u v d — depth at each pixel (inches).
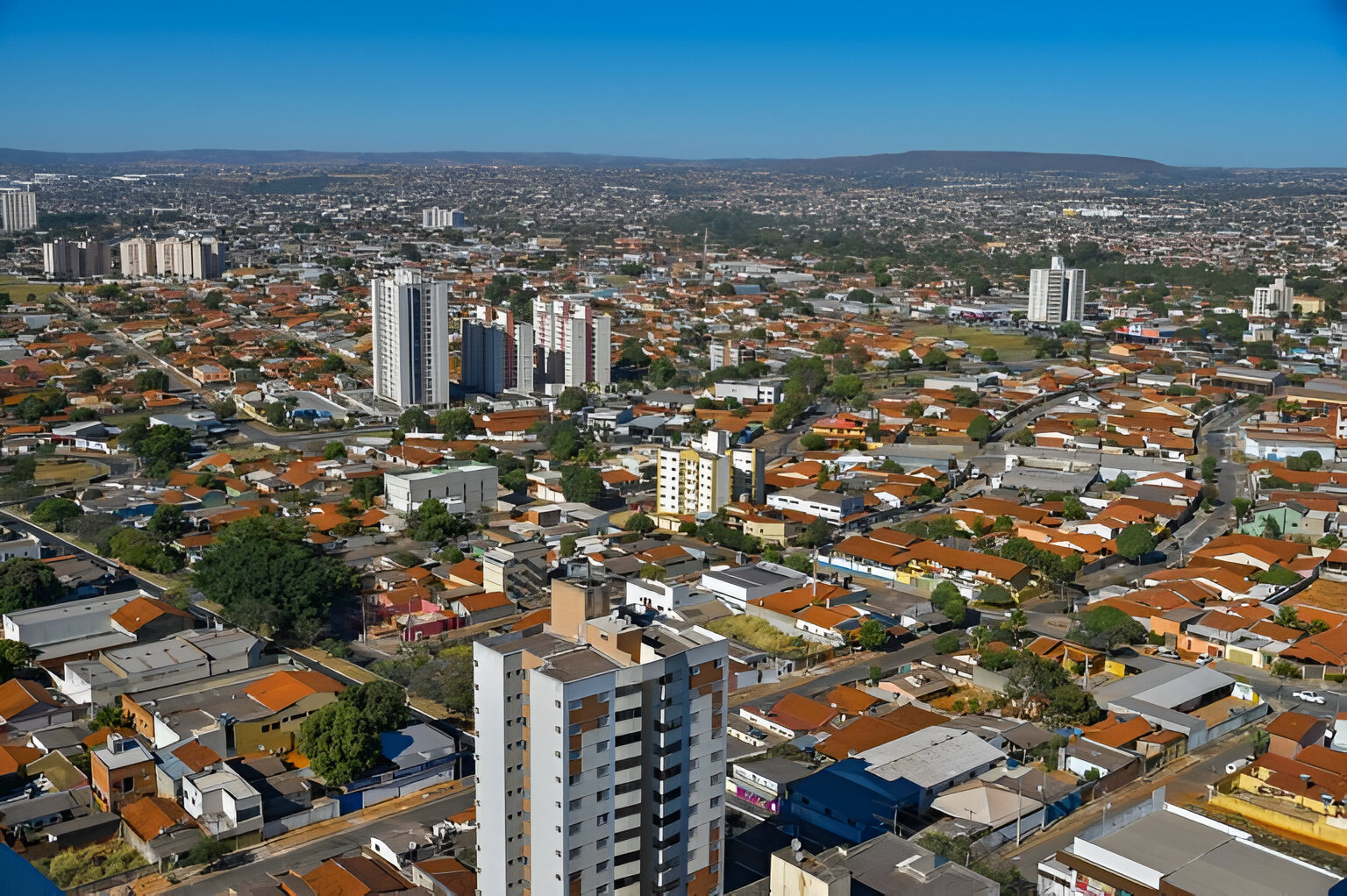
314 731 6668.3
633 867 4904.0
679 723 4904.0
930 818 6171.3
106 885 5654.5
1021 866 5797.2
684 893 5049.2
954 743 6737.2
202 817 6082.7
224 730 6712.6
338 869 5575.8
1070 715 7288.4
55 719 7308.1
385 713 6939.0
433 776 6737.2
